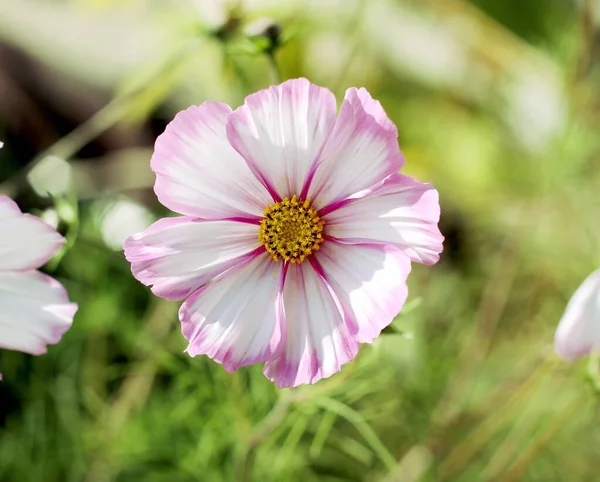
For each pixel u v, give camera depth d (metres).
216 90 0.56
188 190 0.35
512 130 0.64
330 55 0.55
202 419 0.49
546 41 0.66
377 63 0.64
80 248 0.51
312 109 0.35
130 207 0.54
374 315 0.35
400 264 0.35
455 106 0.68
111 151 0.63
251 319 0.36
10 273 0.35
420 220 0.35
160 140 0.35
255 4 0.45
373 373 0.50
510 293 0.56
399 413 0.53
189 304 0.36
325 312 0.36
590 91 0.51
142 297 0.55
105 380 0.53
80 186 0.60
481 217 0.62
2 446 0.54
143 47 0.67
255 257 0.36
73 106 0.66
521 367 0.52
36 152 0.64
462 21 0.69
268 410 0.46
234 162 0.36
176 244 0.36
